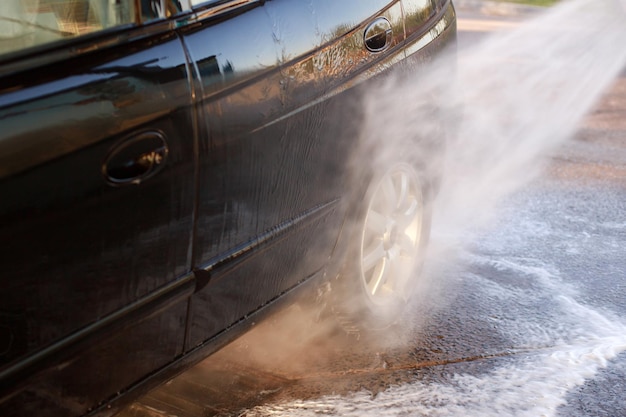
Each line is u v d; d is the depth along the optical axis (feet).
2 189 5.78
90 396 6.77
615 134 21.94
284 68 8.24
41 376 6.24
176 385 9.93
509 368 10.42
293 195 8.68
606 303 12.24
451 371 10.37
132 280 6.80
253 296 8.48
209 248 7.57
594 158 19.72
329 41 8.98
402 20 10.52
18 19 6.68
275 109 8.09
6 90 6.00
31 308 6.05
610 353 10.75
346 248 10.11
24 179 5.90
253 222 8.12
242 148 7.72
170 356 7.50
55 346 6.27
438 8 11.82
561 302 12.24
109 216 6.48
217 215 7.58
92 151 6.31
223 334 8.15
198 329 7.75
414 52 10.75
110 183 6.45
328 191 9.35
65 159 6.14
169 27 7.16
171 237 7.09
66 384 6.50
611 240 14.65
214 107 7.36
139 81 6.75
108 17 6.80
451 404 9.61
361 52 9.55
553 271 13.34
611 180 18.02
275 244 8.53
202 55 7.33
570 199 16.81
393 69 10.18
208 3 7.59
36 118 6.04
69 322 6.35
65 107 6.23
